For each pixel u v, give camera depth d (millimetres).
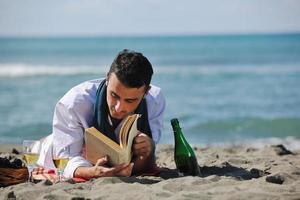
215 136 11352
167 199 3637
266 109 15281
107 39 147000
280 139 10953
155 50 72500
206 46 85688
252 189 3844
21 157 5777
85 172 4250
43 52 70062
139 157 4445
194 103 16562
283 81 24234
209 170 4914
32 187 4039
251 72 29453
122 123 4309
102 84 4391
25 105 15578
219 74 28391
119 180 4180
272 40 118562
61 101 4387
